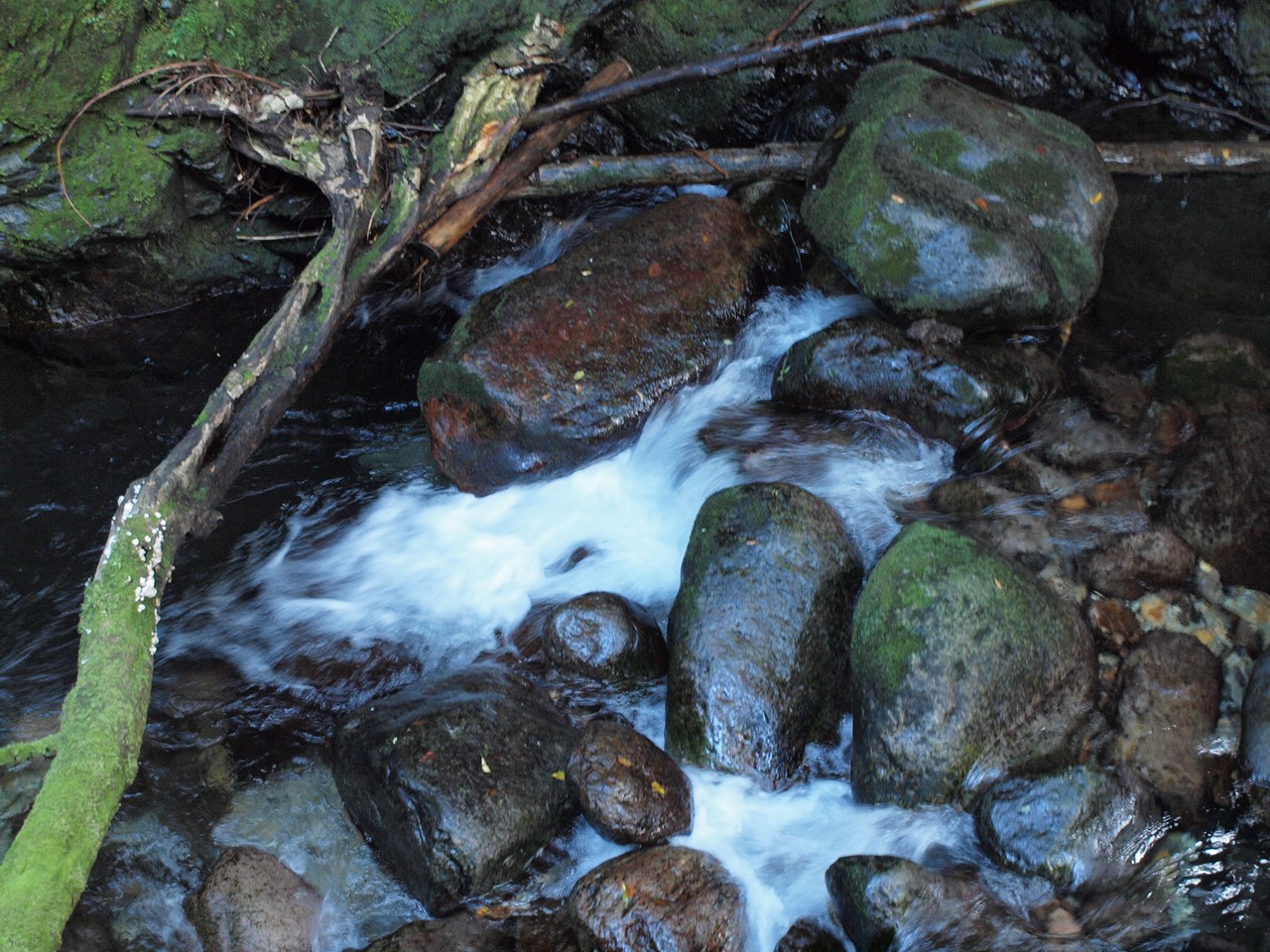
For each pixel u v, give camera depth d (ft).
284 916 17.21
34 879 16.35
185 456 18.83
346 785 17.97
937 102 21.02
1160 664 18.19
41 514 20.27
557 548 20.08
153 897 17.49
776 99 24.75
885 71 21.66
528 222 23.62
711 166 22.63
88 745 17.11
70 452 20.95
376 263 20.76
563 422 20.15
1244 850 17.22
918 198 20.45
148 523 18.38
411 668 19.11
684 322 20.84
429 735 17.76
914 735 17.43
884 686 17.61
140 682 17.74
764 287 21.52
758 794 17.80
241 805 18.08
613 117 24.30
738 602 18.22
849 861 16.97
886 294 20.51
